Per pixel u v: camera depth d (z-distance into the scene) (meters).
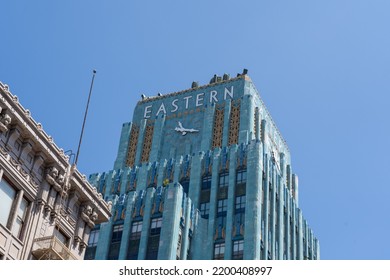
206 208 118.94
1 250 44.38
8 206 46.53
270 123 144.50
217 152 126.69
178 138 137.50
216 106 139.62
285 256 122.75
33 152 49.97
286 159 148.38
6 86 47.47
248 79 143.38
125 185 128.62
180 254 108.44
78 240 52.81
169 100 146.88
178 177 126.12
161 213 112.94
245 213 114.62
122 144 142.12
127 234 112.25
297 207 137.25
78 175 53.81
